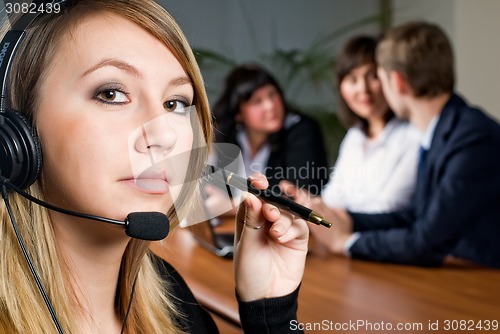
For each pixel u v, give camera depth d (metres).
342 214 2.10
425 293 1.63
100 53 0.68
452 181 2.08
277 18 4.62
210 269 1.80
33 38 0.70
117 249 0.77
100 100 0.68
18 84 0.70
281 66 4.54
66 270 0.75
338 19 4.67
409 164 2.49
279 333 0.97
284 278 0.99
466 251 2.18
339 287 1.67
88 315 0.78
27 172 0.68
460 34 3.95
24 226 0.72
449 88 2.28
